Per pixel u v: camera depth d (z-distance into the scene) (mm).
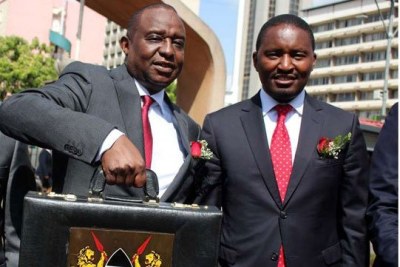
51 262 1983
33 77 33938
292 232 2980
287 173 3066
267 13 85500
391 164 2732
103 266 2016
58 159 2613
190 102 14188
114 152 2064
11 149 2879
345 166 3115
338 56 89500
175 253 2061
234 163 3127
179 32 2783
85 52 63781
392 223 2592
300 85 3107
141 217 2035
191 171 2865
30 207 1980
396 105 2838
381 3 81938
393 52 79438
